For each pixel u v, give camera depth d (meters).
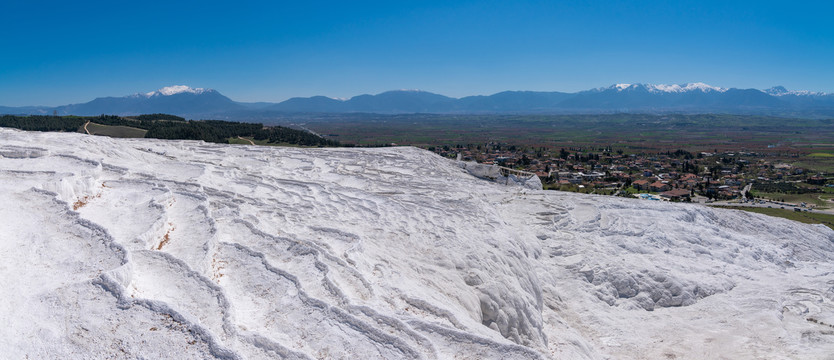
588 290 32.69
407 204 36.72
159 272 17.23
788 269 44.06
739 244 46.56
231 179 37.44
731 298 35.09
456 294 23.12
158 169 36.00
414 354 15.09
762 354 27.61
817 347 28.62
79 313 13.88
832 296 37.34
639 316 31.75
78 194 24.08
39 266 16.02
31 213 19.91
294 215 29.16
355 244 24.12
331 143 151.38
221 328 14.60
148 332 13.54
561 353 24.17
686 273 37.50
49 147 33.97
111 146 40.50
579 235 40.06
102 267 16.23
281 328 15.80
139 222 21.27
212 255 19.94
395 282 21.48
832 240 55.75
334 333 15.72
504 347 16.80
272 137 143.88
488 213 38.44
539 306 28.55
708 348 28.28
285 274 19.03
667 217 47.50
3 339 12.42
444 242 28.94
